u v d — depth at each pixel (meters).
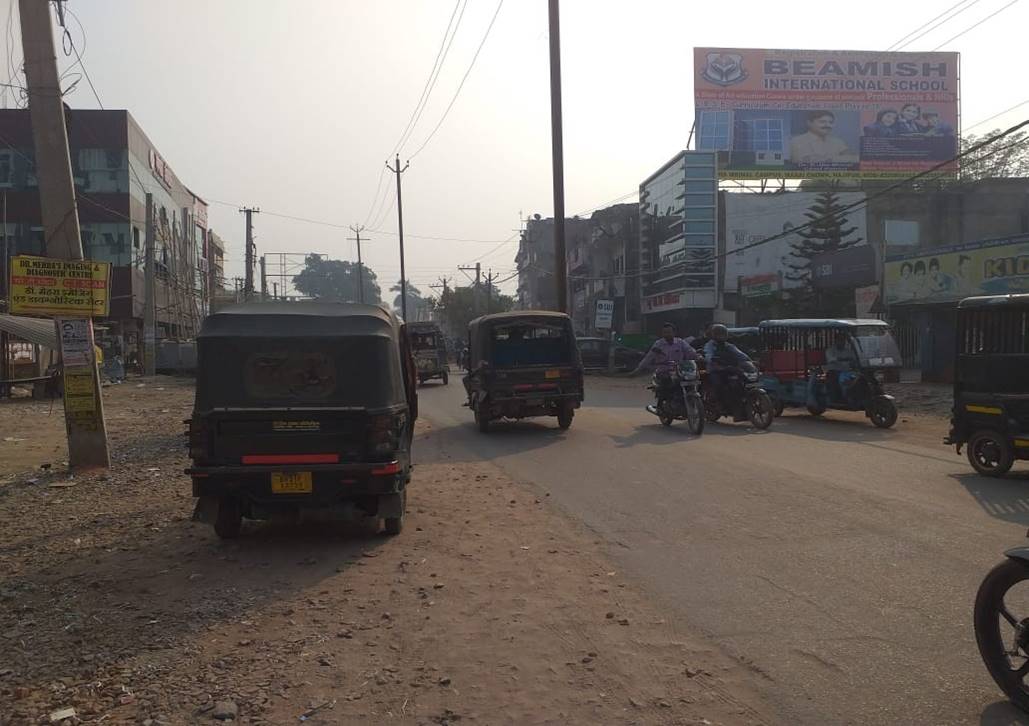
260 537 7.38
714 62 44.19
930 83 44.81
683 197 44.50
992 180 44.41
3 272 42.09
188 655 4.59
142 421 19.19
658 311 49.25
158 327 49.59
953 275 23.73
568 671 4.28
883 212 43.91
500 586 5.77
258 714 3.84
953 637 4.63
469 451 13.05
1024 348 9.22
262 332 7.15
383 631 4.92
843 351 15.39
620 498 8.77
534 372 15.38
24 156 43.34
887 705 3.82
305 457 6.95
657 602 5.35
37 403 24.89
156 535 7.49
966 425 9.90
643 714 3.77
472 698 3.98
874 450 11.83
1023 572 3.80
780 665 4.29
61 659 4.59
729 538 6.92
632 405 21.11
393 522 7.31
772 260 44.53
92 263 11.18
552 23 23.78
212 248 78.19
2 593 5.81
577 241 67.31
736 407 14.98
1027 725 3.62
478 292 70.69
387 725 3.71
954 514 7.57
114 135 44.28
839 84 44.59
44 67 10.86
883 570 5.89
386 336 7.29
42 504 9.11
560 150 24.19
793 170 44.47
